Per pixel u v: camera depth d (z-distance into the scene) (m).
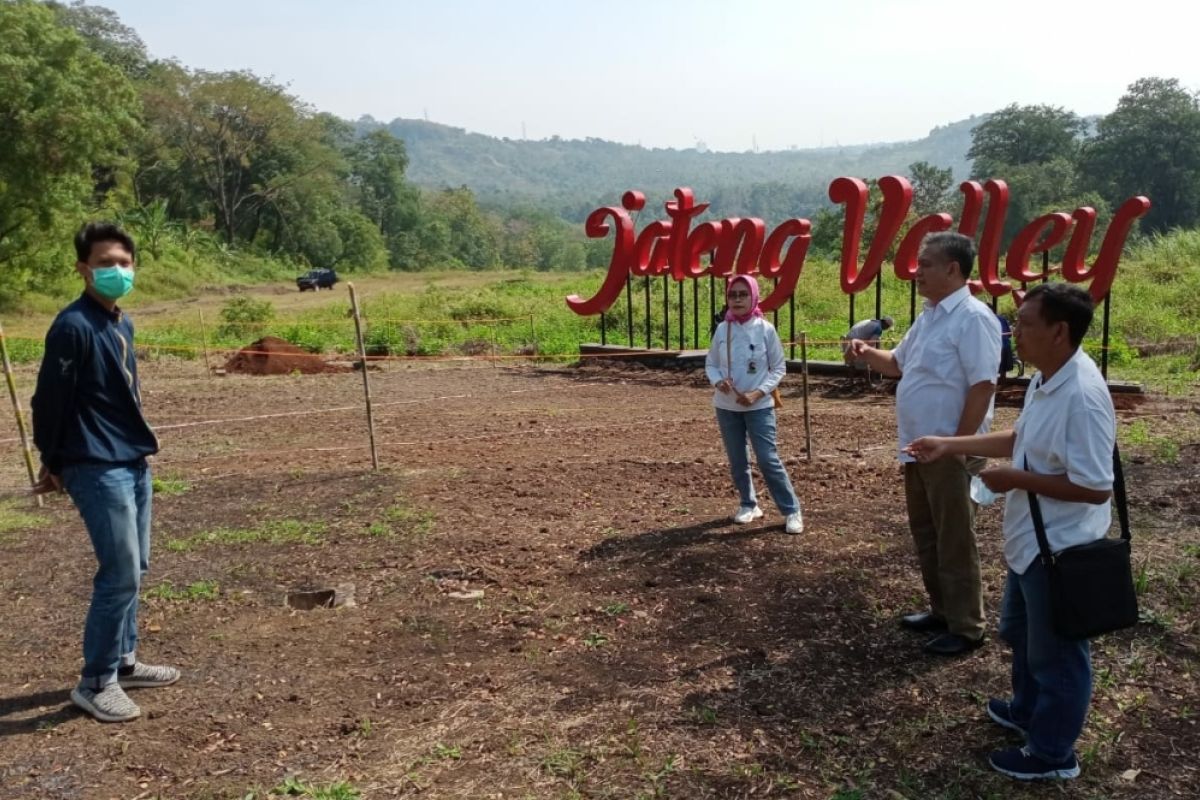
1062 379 3.10
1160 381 12.23
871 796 3.30
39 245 33.91
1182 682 4.04
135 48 65.38
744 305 6.02
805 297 22.58
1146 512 6.30
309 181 69.69
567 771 3.51
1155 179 68.06
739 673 4.24
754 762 3.52
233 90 62.84
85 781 3.57
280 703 4.14
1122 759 3.50
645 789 3.38
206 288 46.78
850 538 5.98
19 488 8.14
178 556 6.15
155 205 52.34
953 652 4.32
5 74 30.39
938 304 4.22
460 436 10.27
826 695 4.02
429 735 3.82
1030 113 79.00
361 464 8.77
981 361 4.07
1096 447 3.02
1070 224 11.73
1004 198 11.68
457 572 5.70
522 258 124.50
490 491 7.52
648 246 15.04
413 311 27.22
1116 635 4.46
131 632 4.29
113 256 3.86
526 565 5.77
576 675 4.30
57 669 4.53
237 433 10.79
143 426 4.08
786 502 6.15
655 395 13.14
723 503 6.97
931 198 71.19
